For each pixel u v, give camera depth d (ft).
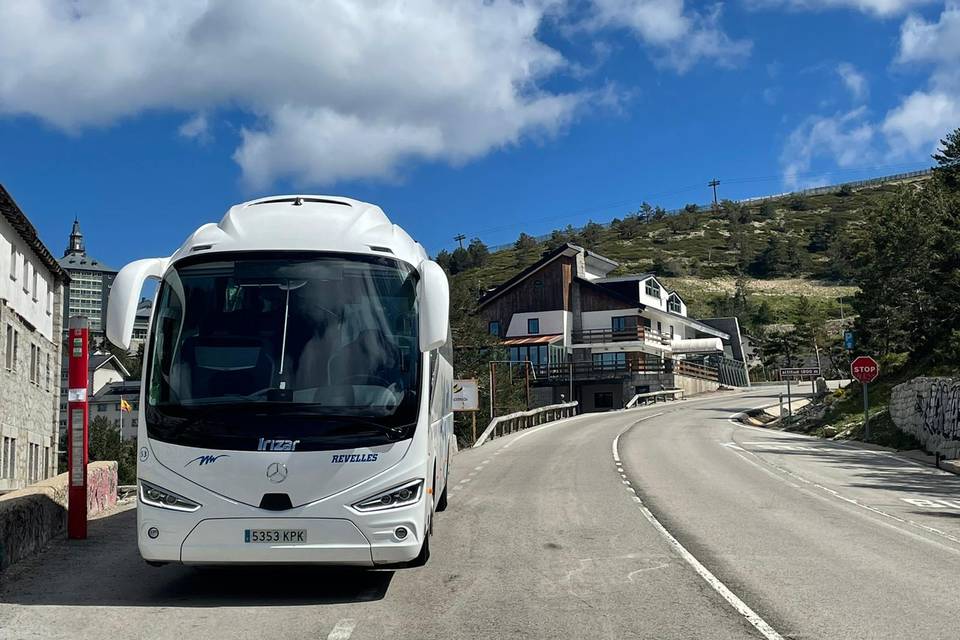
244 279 24.11
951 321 113.60
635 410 167.43
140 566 28.14
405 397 23.57
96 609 22.54
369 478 22.68
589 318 220.64
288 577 26.66
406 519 22.93
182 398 22.93
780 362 278.67
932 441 79.92
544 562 29.50
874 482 58.29
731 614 22.50
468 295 143.74
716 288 415.03
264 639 19.70
